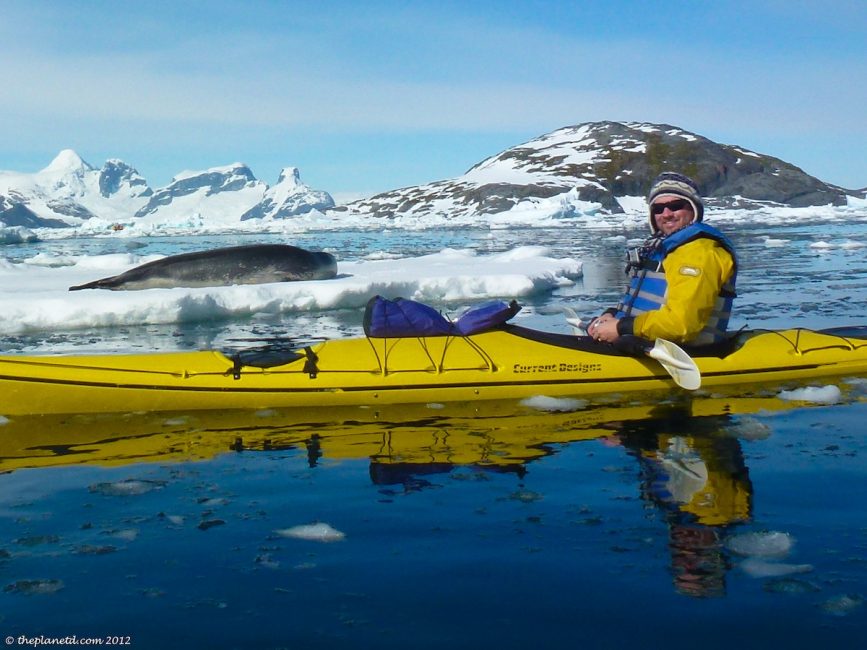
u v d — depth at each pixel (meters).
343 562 2.83
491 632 2.38
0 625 2.45
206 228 47.62
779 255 16.73
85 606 2.56
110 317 8.37
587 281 12.39
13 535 3.11
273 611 2.52
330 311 9.45
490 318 5.26
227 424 4.61
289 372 4.98
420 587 2.65
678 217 4.90
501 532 3.05
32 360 4.91
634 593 2.58
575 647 2.29
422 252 20.66
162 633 2.41
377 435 4.37
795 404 4.83
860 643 2.29
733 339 5.43
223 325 8.38
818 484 3.49
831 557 2.79
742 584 2.62
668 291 4.81
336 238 32.00
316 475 3.75
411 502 3.38
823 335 5.59
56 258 17.56
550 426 4.48
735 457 3.88
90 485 3.65
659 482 3.55
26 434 4.45
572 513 3.22
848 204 60.81
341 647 2.31
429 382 5.00
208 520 3.23
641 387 5.18
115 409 4.85
